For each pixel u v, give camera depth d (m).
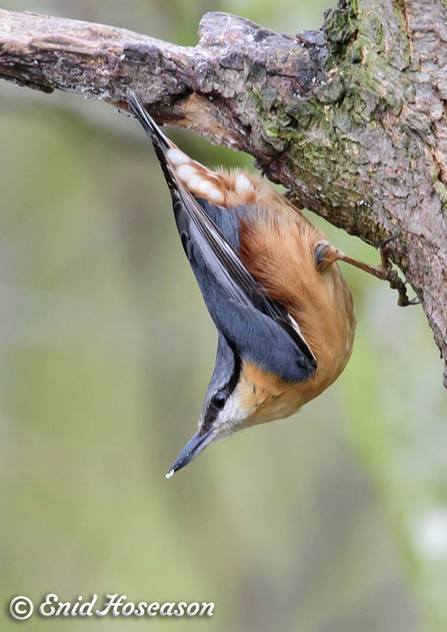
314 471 12.47
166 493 12.59
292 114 6.73
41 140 12.84
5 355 13.04
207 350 12.70
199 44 7.10
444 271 6.17
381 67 6.20
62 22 7.20
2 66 7.15
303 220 7.74
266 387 7.89
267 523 12.32
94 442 13.06
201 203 7.61
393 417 9.56
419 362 9.70
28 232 12.95
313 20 10.34
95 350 12.80
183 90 7.10
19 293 12.57
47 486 12.87
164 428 12.66
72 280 13.27
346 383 10.09
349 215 6.92
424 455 9.37
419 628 11.27
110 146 11.23
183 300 12.97
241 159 10.66
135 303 12.73
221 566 12.19
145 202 12.68
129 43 7.04
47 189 13.00
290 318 7.62
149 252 12.70
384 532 12.01
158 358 12.62
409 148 6.21
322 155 6.74
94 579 12.34
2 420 12.91
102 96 7.29
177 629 12.07
